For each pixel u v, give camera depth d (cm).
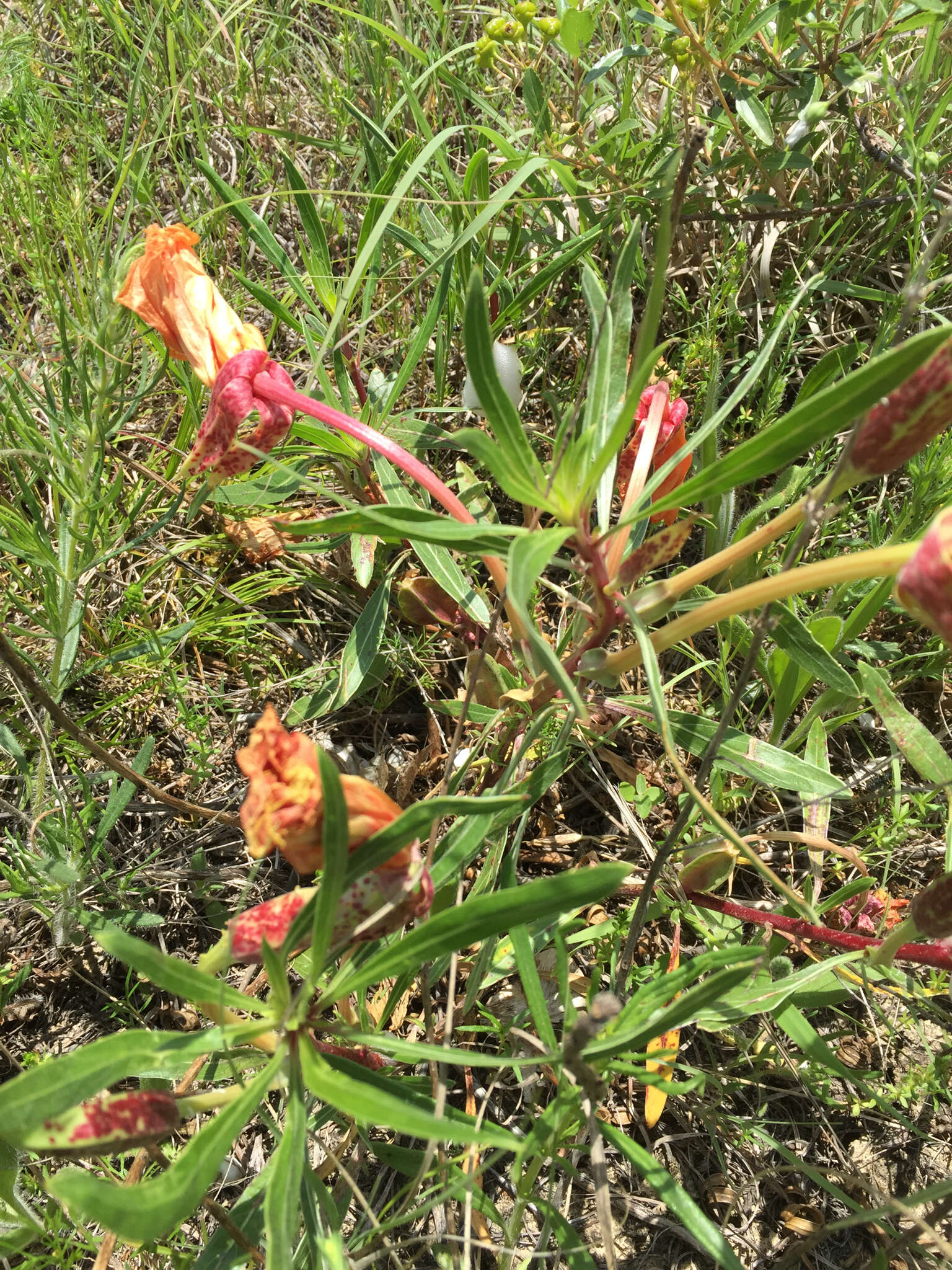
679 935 36
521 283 51
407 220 50
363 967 24
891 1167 36
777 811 42
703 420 42
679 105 51
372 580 46
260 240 42
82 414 38
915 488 40
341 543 41
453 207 44
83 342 36
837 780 34
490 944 33
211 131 57
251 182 57
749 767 35
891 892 41
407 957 24
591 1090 24
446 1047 27
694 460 41
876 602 38
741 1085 36
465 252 44
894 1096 33
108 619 44
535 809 42
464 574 42
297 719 41
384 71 55
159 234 33
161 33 57
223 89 59
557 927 33
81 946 38
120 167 47
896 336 24
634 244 30
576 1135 31
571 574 46
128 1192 19
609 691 44
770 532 25
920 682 45
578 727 38
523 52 51
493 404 24
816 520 24
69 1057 21
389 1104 21
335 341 41
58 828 35
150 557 46
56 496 43
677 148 40
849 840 42
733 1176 36
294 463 43
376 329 52
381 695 44
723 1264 26
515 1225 29
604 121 54
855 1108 33
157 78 57
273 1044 25
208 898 39
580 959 38
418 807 22
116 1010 37
